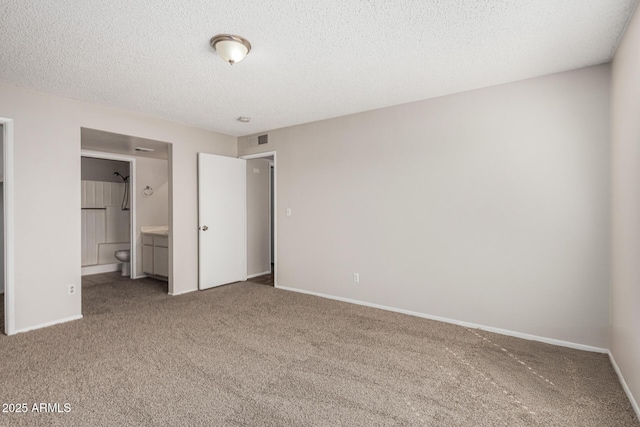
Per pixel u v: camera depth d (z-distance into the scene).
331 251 4.29
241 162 5.29
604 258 2.66
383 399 2.03
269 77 2.95
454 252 3.36
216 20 2.05
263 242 5.86
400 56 2.55
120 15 1.99
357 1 1.87
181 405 1.95
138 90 3.25
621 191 2.25
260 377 2.29
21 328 3.11
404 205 3.68
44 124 3.27
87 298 4.30
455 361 2.54
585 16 2.02
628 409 1.93
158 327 3.24
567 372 2.37
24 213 3.13
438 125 3.44
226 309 3.84
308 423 1.80
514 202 3.03
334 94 3.39
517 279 3.03
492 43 2.35
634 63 1.95
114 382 2.20
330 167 4.27
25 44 2.33
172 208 4.46
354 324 3.35
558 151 2.83
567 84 2.79
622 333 2.23
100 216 6.34
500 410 1.92
